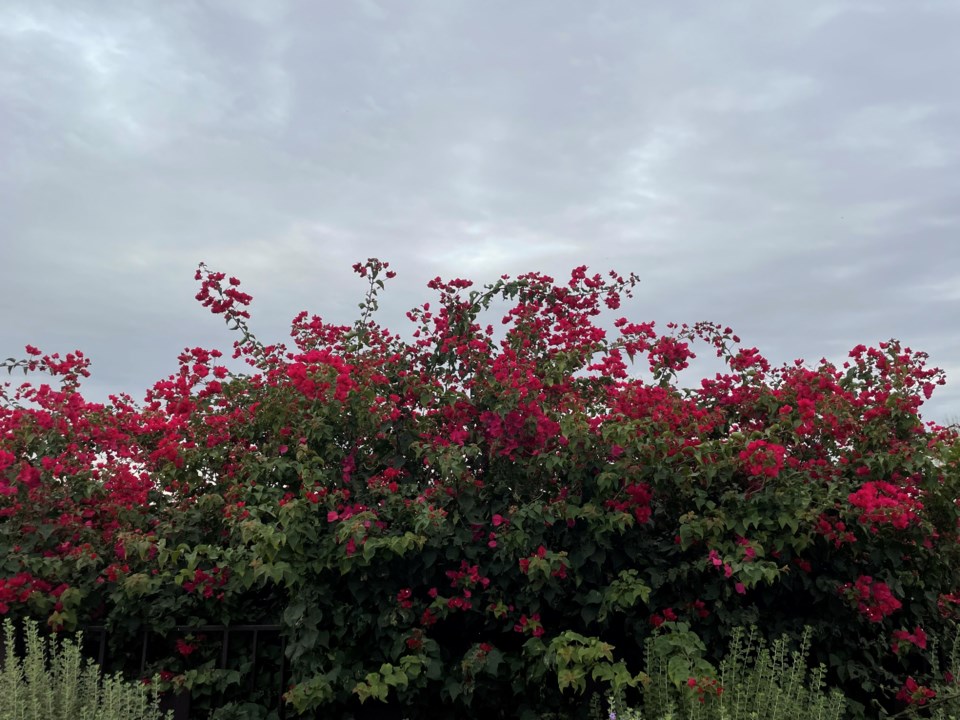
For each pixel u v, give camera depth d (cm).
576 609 502
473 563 506
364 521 459
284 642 513
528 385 508
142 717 440
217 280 606
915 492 511
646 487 502
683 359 601
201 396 581
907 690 500
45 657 494
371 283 632
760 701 418
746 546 466
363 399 519
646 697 446
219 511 532
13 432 551
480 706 509
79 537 511
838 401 529
